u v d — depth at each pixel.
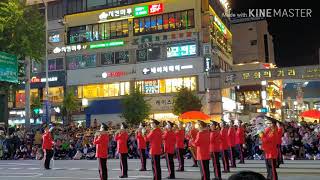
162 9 49.44
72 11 54.88
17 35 29.70
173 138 16.03
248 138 24.69
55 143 28.39
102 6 53.38
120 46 51.59
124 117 47.22
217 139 15.55
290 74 37.69
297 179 14.69
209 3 49.16
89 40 53.34
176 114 44.94
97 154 15.16
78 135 29.69
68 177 17.05
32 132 32.09
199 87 47.19
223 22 57.22
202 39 47.69
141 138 19.05
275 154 13.56
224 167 17.86
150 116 48.91
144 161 19.11
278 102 69.12
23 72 33.03
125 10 51.34
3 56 28.86
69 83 53.78
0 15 29.20
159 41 49.56
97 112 51.94
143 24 50.66
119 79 51.31
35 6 32.31
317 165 19.92
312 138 23.97
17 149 30.31
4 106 31.94
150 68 49.84
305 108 71.75
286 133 24.23
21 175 18.14
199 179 15.47
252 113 59.09
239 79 40.53
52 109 52.56
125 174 16.69
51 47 55.12
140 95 47.06
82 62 53.47
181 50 48.50
